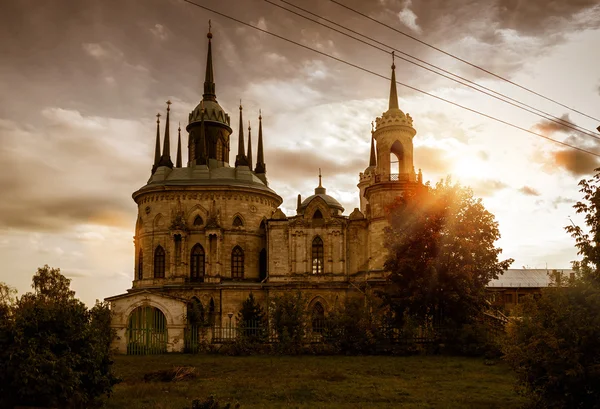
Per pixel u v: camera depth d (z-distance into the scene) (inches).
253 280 3378.4
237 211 3410.4
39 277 2524.6
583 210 1031.0
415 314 2331.4
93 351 1112.2
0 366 1010.7
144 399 1194.0
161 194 3405.5
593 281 983.0
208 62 3949.3
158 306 2561.5
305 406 1108.5
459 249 2251.5
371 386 1376.7
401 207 2417.6
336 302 2866.6
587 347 939.3
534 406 1018.1
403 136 3075.8
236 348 2330.2
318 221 3240.7
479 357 2095.2
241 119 3710.6
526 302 1070.4
